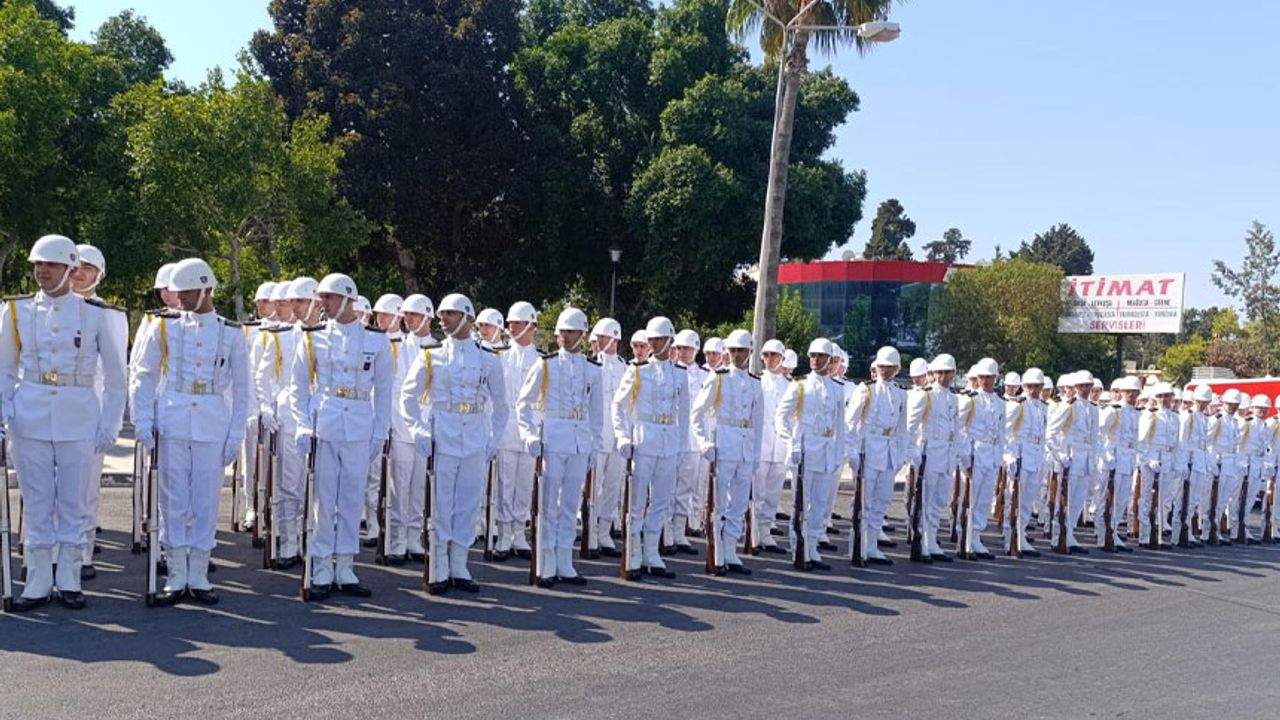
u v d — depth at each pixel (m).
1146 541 15.87
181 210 24.09
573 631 8.34
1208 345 54.50
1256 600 11.35
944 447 13.11
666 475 10.95
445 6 30.95
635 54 33.66
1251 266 50.81
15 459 8.23
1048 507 16.23
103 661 6.95
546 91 33.72
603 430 12.29
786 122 21.41
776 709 6.62
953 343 51.19
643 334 13.05
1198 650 8.82
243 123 23.84
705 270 32.22
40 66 24.14
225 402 8.87
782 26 20.55
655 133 33.81
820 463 11.91
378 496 11.36
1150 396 16.30
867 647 8.35
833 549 13.55
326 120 27.14
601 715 6.36
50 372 8.26
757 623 8.98
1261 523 19.80
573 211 33.47
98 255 9.48
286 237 27.12
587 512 11.70
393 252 33.78
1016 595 10.92
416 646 7.67
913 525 12.88
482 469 9.80
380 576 10.15
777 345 13.78
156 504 8.41
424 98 30.02
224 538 11.75
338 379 9.13
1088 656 8.42
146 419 8.43
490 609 8.95
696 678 7.23
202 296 8.74
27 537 8.23
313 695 6.45
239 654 7.24
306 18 30.48
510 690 6.76
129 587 9.07
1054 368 51.09
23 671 6.67
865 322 55.00
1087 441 14.63
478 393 9.81
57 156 24.95
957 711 6.78
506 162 31.34
